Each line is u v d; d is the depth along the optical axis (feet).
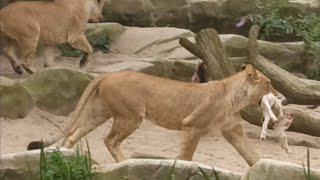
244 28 67.56
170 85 37.17
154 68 52.70
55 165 27.94
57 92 46.85
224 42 59.21
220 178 27.63
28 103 45.91
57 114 46.75
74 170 27.86
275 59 60.44
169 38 60.08
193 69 52.75
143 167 27.63
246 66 37.09
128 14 65.51
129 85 37.04
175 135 44.88
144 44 59.98
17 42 52.49
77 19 54.54
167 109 37.04
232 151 42.24
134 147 41.98
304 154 42.50
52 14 53.36
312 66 61.00
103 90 37.27
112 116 37.83
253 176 27.04
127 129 37.37
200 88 37.01
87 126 37.91
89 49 55.31
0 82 44.96
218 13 67.62
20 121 44.98
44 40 53.47
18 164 28.50
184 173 27.53
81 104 37.42
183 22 67.00
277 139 45.09
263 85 37.01
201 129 36.86
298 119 44.57
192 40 60.13
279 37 65.92
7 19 51.88
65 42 54.54
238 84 36.88
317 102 47.93
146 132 45.14
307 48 60.90
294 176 26.84
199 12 67.31
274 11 66.33
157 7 66.39
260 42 60.39
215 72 47.03
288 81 47.93
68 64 57.77
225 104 36.78
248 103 37.22
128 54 59.41
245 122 48.14
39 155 28.68
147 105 37.22
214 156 41.09
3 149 40.06
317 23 65.00
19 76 53.31
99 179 28.22
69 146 37.55
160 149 41.98
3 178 28.35
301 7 68.28
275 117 36.96
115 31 61.21
